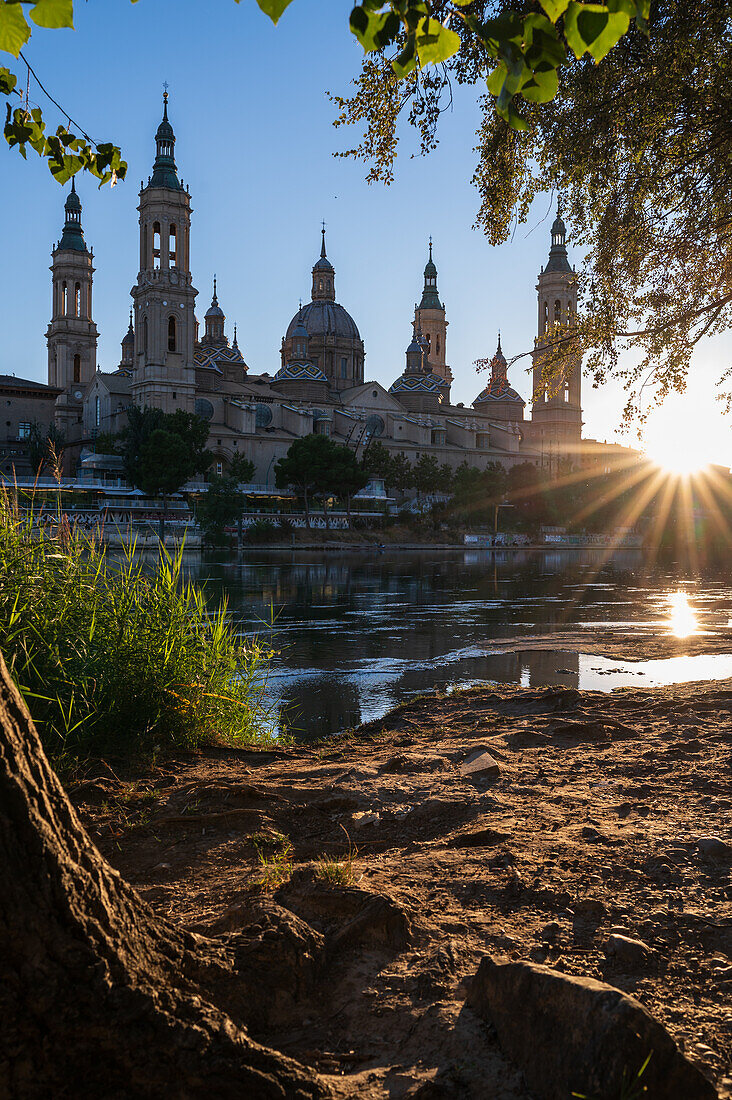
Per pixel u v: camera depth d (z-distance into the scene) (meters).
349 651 23.61
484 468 166.00
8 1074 2.00
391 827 5.38
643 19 2.27
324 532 111.44
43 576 7.97
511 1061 2.57
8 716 2.21
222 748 8.02
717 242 12.24
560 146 11.69
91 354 159.88
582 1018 2.40
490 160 12.35
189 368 126.19
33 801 2.17
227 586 45.09
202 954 2.86
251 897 3.93
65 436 140.75
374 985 3.11
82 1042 2.07
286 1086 2.27
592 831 4.86
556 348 13.41
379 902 3.58
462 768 6.89
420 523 129.50
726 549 112.94
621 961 3.24
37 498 8.66
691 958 3.25
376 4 2.58
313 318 172.62
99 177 4.62
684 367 12.51
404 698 16.91
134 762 7.20
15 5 2.40
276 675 19.56
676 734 7.89
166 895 4.33
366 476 116.50
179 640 8.45
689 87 10.50
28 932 2.05
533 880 4.08
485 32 2.41
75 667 7.69
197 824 5.52
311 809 5.82
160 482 102.44
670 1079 2.26
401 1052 2.67
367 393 155.00
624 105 10.93
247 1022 2.77
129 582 8.83
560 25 9.09
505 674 19.53
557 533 134.62
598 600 39.88
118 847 5.16
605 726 8.29
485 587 47.91
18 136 4.38
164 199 123.81
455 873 4.28
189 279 126.56
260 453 133.12
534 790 6.00
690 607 36.56
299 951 3.12
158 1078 2.11
